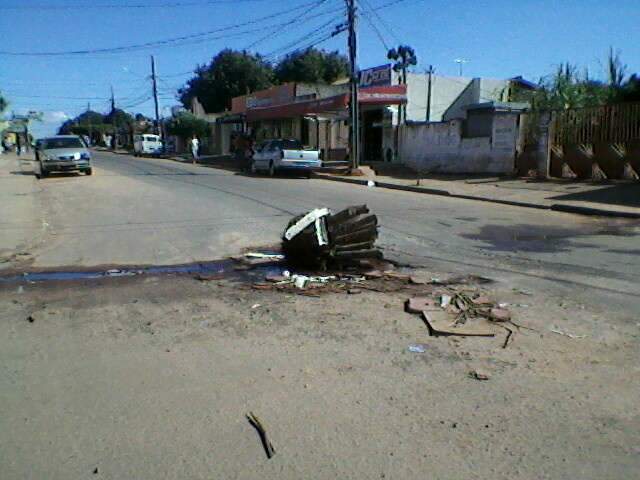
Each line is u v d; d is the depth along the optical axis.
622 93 18.89
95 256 8.98
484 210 14.07
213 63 63.69
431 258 8.49
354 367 4.45
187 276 7.56
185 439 3.45
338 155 33.66
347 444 3.36
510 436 3.42
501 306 5.91
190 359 4.66
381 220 12.29
